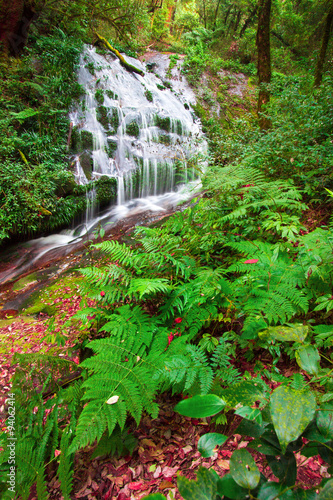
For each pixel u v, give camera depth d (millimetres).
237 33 17047
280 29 15305
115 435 1688
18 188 5578
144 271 2410
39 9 8062
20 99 6824
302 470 1367
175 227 2877
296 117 4832
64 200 6457
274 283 1937
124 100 9000
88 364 1676
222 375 1620
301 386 1117
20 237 6133
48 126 6945
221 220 2805
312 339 1787
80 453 1751
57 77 7508
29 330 3422
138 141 8500
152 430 1807
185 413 978
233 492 793
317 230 2166
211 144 8078
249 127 7805
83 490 1563
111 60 9961
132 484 1544
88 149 7484
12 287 4711
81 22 9430
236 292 1981
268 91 7758
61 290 4258
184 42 15133
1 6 6832
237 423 1663
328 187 3217
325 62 8570
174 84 11664
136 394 1494
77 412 1790
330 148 3488
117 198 7691
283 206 2762
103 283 2332
